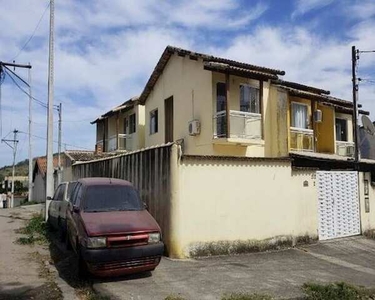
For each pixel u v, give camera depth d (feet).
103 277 24.00
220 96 53.36
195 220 30.73
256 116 54.08
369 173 44.93
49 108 50.62
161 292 21.67
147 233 23.82
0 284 23.03
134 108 83.82
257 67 53.06
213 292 22.04
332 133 65.26
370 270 30.25
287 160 36.50
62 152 105.81
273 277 25.88
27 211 70.79
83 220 24.62
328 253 34.73
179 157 30.40
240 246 32.68
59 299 20.88
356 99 52.13
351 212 42.42
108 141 94.07
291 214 36.40
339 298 22.39
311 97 59.47
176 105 60.95
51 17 50.55
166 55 61.52
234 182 32.89
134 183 37.17
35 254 30.91
